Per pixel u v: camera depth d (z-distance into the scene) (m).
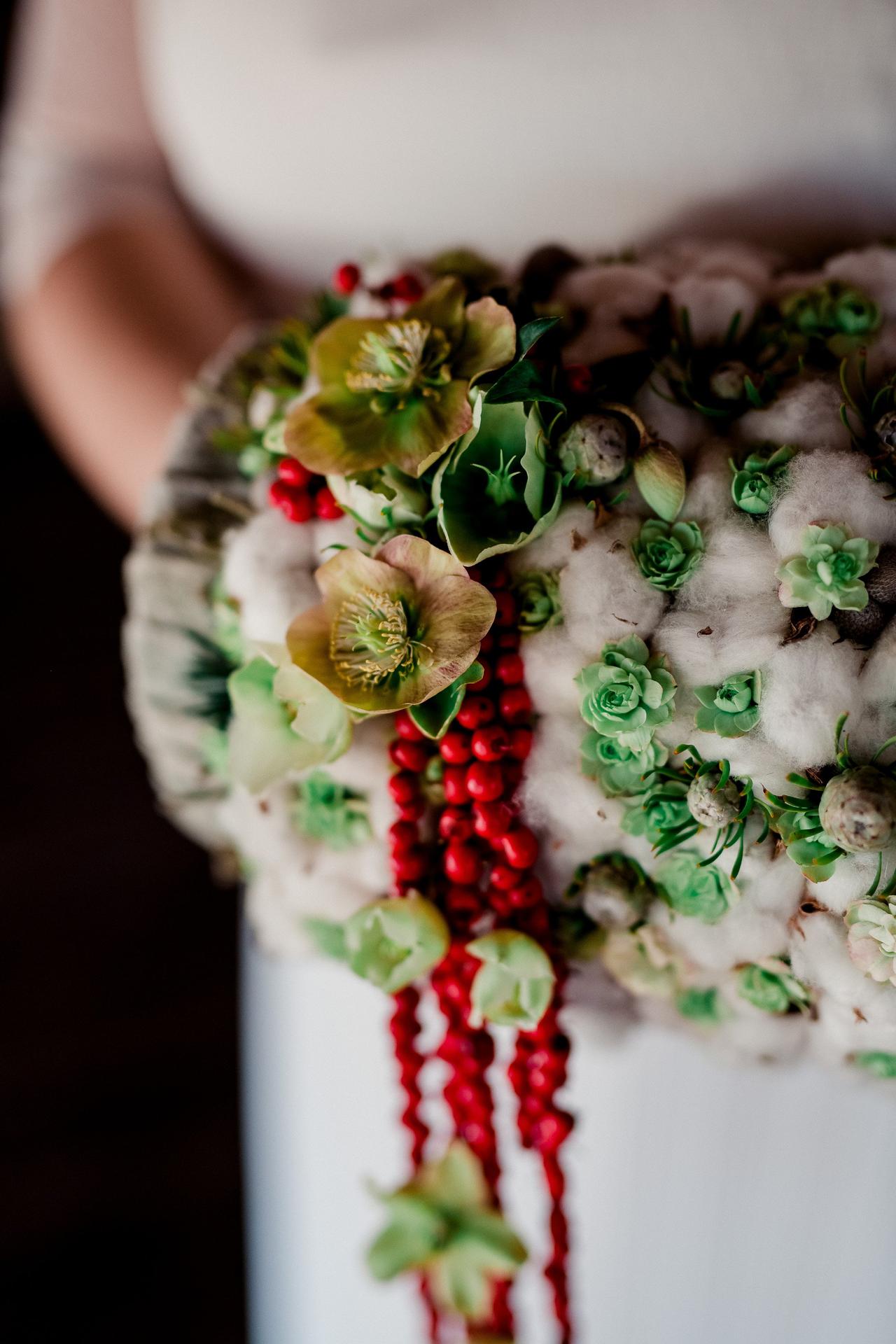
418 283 0.51
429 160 0.63
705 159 0.59
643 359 0.48
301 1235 0.72
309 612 0.46
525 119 0.60
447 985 0.50
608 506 0.46
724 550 0.45
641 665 0.45
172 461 0.55
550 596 0.46
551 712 0.47
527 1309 0.67
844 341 0.49
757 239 0.60
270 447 0.50
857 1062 0.50
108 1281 1.20
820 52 0.56
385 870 0.50
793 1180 0.61
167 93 0.69
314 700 0.47
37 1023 1.33
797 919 0.46
